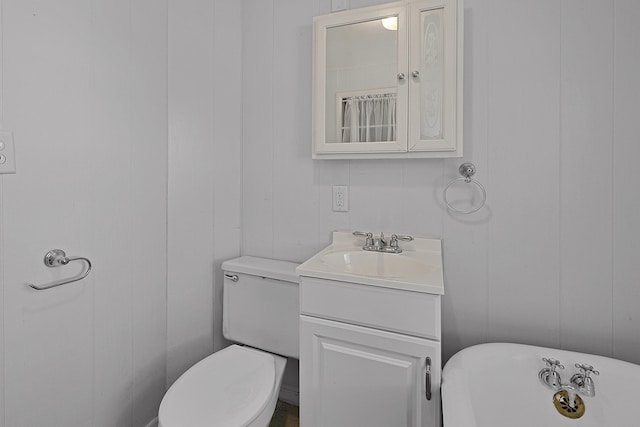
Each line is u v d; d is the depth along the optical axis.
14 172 1.02
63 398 1.17
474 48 1.41
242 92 1.90
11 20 1.00
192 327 1.68
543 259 1.35
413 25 1.39
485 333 1.45
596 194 1.27
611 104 1.24
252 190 1.89
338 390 1.23
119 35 1.31
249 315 1.66
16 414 1.04
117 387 1.35
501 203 1.40
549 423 1.17
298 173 1.78
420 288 1.09
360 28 1.51
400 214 1.57
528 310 1.38
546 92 1.32
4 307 1.01
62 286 1.16
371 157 1.50
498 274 1.42
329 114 1.56
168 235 1.55
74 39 1.16
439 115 1.38
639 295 1.23
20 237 1.04
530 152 1.35
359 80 1.51
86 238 1.22
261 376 1.32
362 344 1.18
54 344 1.14
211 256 1.76
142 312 1.44
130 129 1.37
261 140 1.86
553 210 1.33
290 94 1.78
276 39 1.80
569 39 1.28
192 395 1.20
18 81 1.02
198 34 1.66
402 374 1.14
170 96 1.54
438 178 1.50
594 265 1.28
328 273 1.21
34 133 1.06
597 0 1.25
